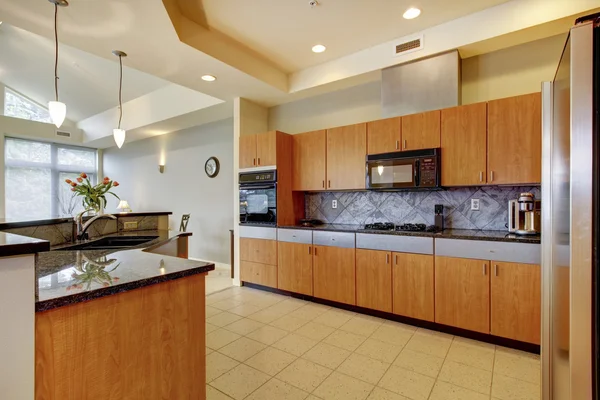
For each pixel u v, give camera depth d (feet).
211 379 6.72
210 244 19.19
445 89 9.82
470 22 9.23
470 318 8.46
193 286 4.51
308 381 6.65
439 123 9.66
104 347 3.53
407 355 7.73
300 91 13.32
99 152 27.14
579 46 2.91
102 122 22.81
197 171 19.75
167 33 8.60
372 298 10.16
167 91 17.72
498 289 8.07
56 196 24.48
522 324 7.77
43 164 23.77
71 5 7.22
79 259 5.07
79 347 3.32
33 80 20.31
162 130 20.81
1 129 20.85
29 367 2.94
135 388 3.81
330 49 11.34
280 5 8.71
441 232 9.37
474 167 9.09
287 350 7.99
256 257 13.32
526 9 8.41
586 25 2.89
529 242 7.68
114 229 10.97
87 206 9.87
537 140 8.23
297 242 11.99
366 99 12.41
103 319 3.52
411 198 11.34
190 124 19.25
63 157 25.02
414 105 10.37
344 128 11.71
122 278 3.88
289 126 14.76
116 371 3.63
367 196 12.37
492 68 9.83
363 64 11.34
